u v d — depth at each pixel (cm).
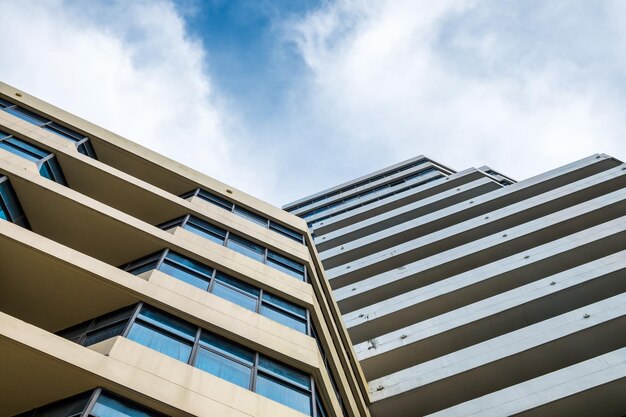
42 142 2055
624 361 2066
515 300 2647
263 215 2502
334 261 3784
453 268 3206
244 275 1866
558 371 2106
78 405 1127
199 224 2109
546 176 3900
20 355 1140
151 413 1162
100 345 1262
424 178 5347
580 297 2638
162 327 1433
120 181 2094
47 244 1468
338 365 1959
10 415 1191
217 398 1251
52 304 1509
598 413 2041
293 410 1346
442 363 2377
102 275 1474
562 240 2986
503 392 2086
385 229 4053
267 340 1569
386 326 2900
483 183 4172
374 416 2353
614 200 3188
